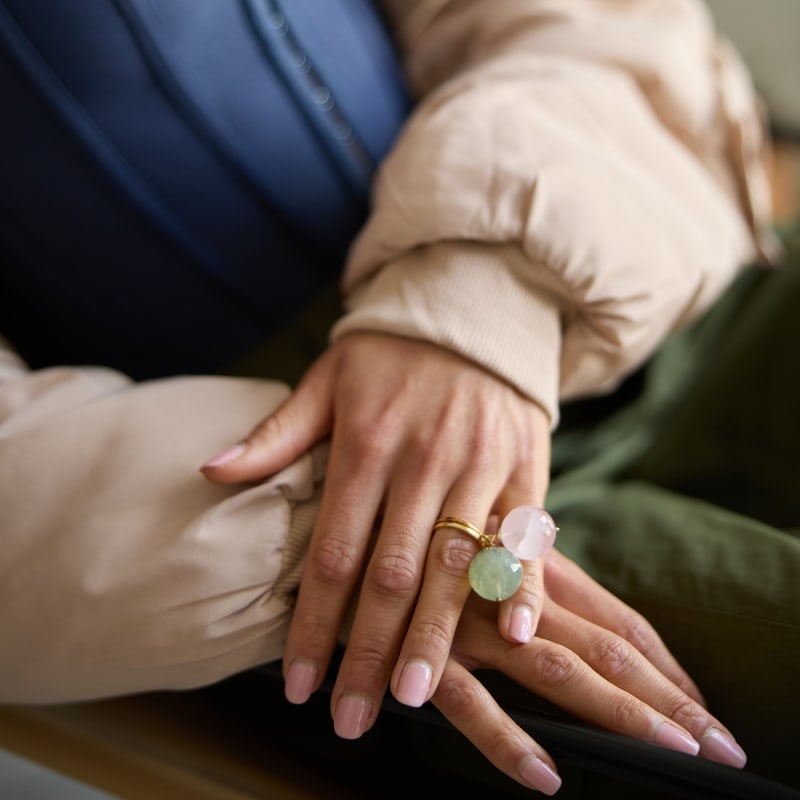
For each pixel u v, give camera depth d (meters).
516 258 0.51
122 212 0.55
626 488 0.56
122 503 0.47
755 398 0.59
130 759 0.50
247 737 0.52
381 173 0.55
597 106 0.59
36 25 0.51
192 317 0.59
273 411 0.50
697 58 0.67
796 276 0.62
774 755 0.46
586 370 0.53
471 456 0.48
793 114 0.85
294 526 0.48
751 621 0.47
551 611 0.47
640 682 0.45
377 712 0.44
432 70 0.68
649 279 0.52
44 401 0.50
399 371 0.50
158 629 0.45
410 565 0.45
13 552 0.46
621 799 0.46
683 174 0.60
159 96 0.54
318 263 0.61
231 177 0.57
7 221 0.55
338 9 0.60
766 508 0.57
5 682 0.47
